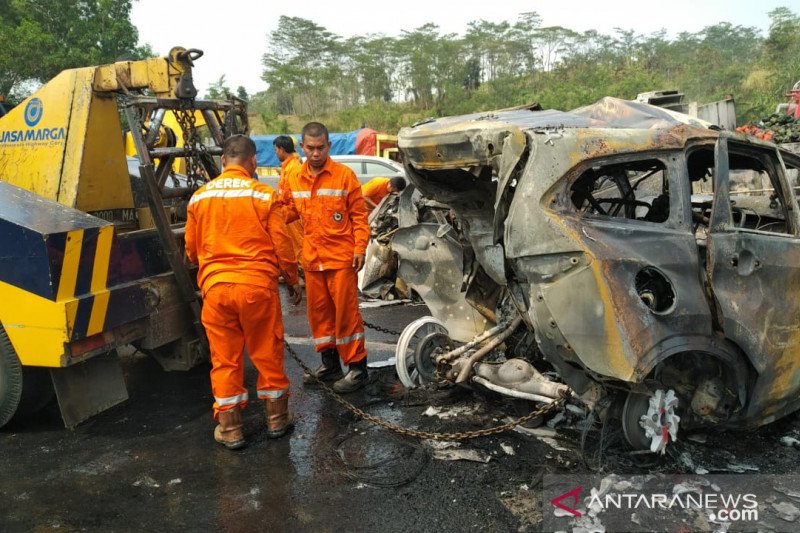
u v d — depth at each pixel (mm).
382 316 6543
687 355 3217
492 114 3932
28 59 25688
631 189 3885
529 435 3584
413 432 3434
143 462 3363
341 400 3842
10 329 3490
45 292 3367
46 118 4145
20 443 3604
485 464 3275
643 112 3562
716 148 3195
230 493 3031
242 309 3355
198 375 4766
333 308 4406
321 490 3045
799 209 3611
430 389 4262
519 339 4027
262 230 3459
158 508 2904
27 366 3623
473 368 3812
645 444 3160
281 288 7977
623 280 2789
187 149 4406
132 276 3947
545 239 2893
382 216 7727
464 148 3303
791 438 3531
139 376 4762
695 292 2924
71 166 4102
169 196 4410
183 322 4391
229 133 4758
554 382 3566
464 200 3924
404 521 2770
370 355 5172
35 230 3309
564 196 2961
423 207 5480
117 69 4117
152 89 4152
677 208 3064
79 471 3264
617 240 2887
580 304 2812
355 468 3256
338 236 4133
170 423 3883
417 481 3119
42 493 3043
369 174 13156
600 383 3035
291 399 4250
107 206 4414
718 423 3281
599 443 3389
